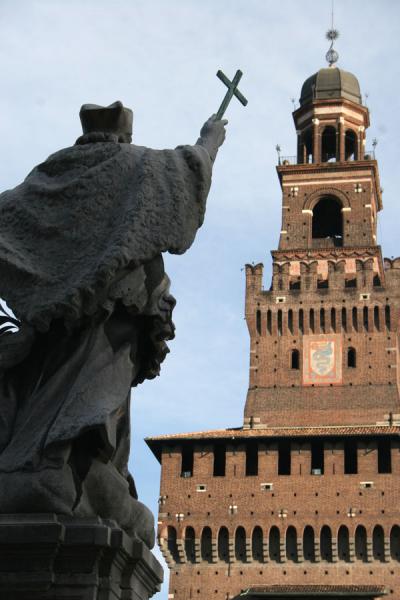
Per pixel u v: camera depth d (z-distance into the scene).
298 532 77.81
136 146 10.21
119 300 9.55
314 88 96.69
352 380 84.06
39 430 9.16
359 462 79.31
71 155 10.12
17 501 8.80
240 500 79.31
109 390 9.37
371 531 77.12
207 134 11.10
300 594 74.50
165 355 10.09
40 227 9.84
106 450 9.11
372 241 89.56
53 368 9.57
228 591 77.38
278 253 89.56
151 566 9.21
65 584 8.44
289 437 79.75
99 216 9.82
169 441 80.94
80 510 8.93
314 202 91.94
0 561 8.48
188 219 9.93
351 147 99.69
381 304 85.94
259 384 85.12
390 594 75.69
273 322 86.88
